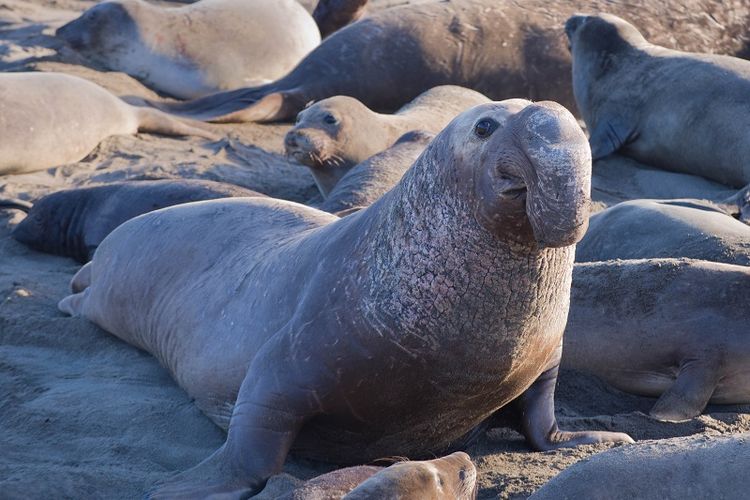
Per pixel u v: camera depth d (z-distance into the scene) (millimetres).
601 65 47312
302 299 19375
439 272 17438
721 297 24766
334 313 18516
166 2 74000
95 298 25984
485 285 17172
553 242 15133
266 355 19188
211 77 54875
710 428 22859
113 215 33406
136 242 24984
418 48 51812
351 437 19406
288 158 39719
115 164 41062
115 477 19359
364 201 33219
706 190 42188
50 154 40781
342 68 51344
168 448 20844
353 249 18844
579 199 14883
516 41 52562
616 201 40156
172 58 54438
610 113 46062
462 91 47375
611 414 24312
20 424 21766
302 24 57875
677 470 14586
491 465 20484
